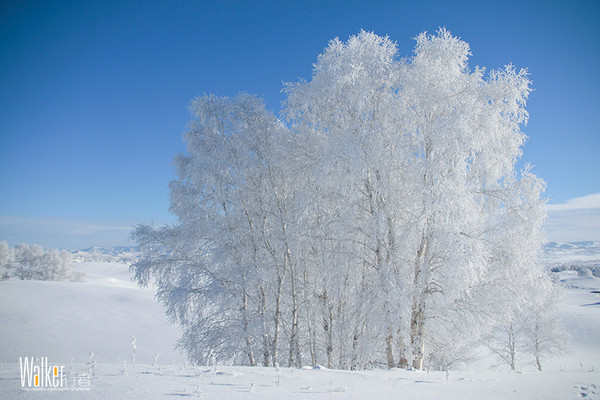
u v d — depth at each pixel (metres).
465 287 8.70
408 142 10.70
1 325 30.17
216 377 5.50
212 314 13.36
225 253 13.14
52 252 76.38
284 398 4.31
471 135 9.15
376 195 10.98
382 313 10.05
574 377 7.56
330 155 10.58
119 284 84.75
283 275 13.02
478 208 10.48
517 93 9.74
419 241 10.37
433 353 14.16
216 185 12.77
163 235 13.37
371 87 10.61
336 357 13.63
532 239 9.93
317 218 12.42
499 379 7.07
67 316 34.91
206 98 13.42
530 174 10.40
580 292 75.81
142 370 6.14
